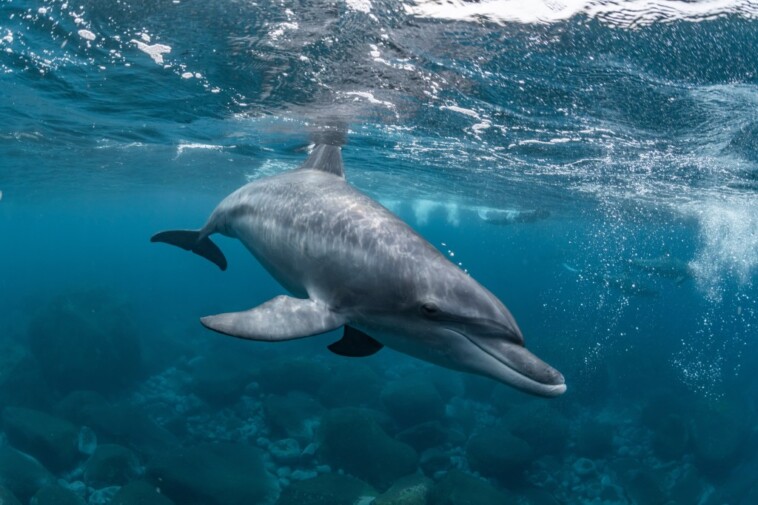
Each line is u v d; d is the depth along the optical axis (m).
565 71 7.82
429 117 11.28
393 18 6.50
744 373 29.69
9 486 11.25
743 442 16.69
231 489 11.34
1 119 13.55
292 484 10.95
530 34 6.72
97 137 15.80
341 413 13.48
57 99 11.28
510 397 18.62
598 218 29.67
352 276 3.79
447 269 3.53
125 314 20.30
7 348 17.00
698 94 8.33
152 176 26.75
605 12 6.08
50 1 6.64
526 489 13.43
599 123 10.48
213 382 17.25
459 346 3.34
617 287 21.36
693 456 16.48
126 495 10.35
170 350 23.12
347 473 12.73
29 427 12.98
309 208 4.34
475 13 6.30
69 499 10.71
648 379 23.41
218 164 21.73
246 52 7.91
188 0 6.36
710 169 14.06
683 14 5.98
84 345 18.16
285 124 12.62
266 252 4.72
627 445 17.42
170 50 7.96
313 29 6.96
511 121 10.97
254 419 16.23
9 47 8.20
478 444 13.95
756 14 5.81
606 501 13.52
